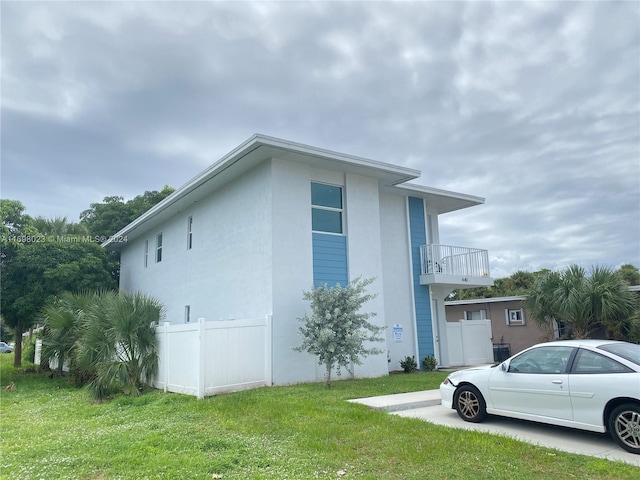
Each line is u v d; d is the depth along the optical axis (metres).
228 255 15.12
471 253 18.20
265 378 11.98
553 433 7.04
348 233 14.49
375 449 6.32
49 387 14.65
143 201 32.59
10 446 7.21
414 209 18.05
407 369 15.73
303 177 13.80
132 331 11.92
